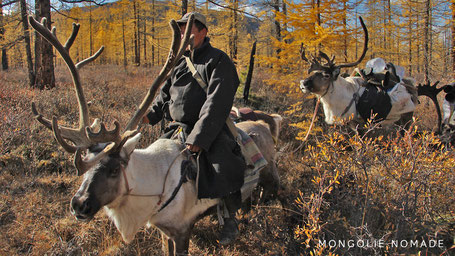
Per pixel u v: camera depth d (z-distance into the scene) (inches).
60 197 159.8
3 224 139.3
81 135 94.5
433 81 510.6
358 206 125.6
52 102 275.0
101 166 91.0
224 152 111.7
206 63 111.1
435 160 121.5
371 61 226.7
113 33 1286.9
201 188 109.3
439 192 129.8
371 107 208.1
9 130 196.5
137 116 104.9
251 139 129.8
